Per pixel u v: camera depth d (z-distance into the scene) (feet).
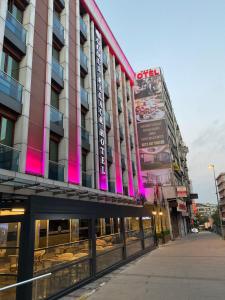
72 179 55.47
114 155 84.28
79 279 31.83
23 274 22.35
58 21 61.87
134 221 69.62
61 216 29.55
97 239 42.50
